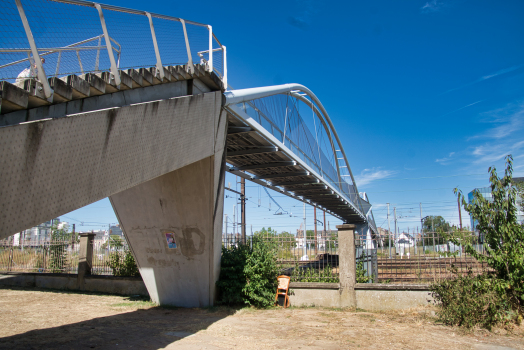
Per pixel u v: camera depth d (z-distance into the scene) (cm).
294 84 1844
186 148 665
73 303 973
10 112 346
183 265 908
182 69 654
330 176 2386
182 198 855
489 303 682
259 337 627
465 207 802
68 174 390
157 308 902
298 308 910
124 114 484
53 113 390
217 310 874
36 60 362
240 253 962
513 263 687
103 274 1273
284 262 1053
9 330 659
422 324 721
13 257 1437
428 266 1024
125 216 920
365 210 4881
